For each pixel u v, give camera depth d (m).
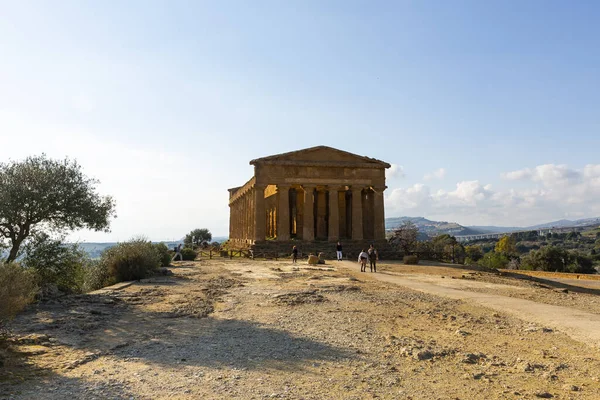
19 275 11.99
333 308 17.25
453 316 15.57
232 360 10.02
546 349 11.11
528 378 8.82
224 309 17.19
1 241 21.17
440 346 11.36
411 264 43.72
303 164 56.56
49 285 20.23
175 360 10.02
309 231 56.25
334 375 8.95
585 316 15.72
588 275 43.59
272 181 56.09
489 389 8.16
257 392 7.89
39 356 10.13
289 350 10.91
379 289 23.28
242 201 73.25
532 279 37.12
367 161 59.00
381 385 8.34
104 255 28.75
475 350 11.05
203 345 11.45
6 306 11.07
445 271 36.59
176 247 52.78
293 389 8.06
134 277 28.02
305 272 32.94
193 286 24.31
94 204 23.39
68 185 22.25
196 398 7.56
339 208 67.44
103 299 18.95
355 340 11.98
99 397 7.55
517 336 12.63
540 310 17.00
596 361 9.96
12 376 8.54
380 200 58.78
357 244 56.50
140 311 16.55
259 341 11.85
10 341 11.16
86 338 12.12
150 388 8.06
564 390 8.08
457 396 7.77
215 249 77.00
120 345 11.37
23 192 20.64
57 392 7.77
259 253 52.66
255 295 20.84
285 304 18.14
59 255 22.88
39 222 22.20
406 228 72.44
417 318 15.41
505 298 20.41
